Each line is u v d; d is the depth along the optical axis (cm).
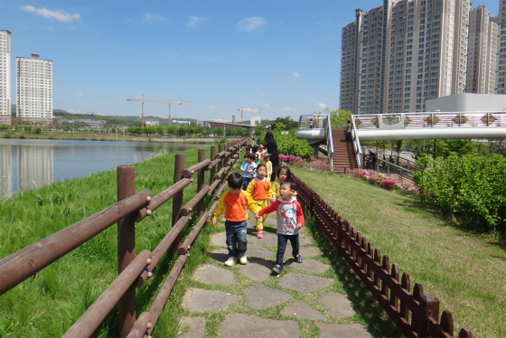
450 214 912
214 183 656
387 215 845
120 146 7056
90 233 167
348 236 457
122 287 197
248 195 452
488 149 2712
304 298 361
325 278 414
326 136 2359
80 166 2636
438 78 9731
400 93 10469
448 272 479
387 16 10619
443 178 922
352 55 12394
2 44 18625
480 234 729
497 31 11194
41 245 133
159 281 353
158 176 977
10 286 115
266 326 304
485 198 748
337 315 329
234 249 442
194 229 452
